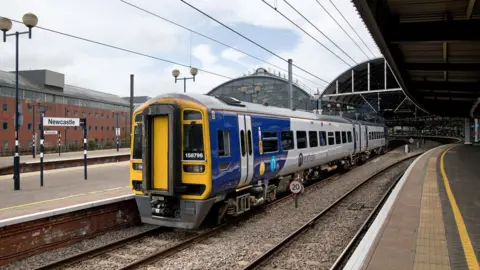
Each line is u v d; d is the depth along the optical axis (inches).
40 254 327.6
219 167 374.3
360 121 1083.3
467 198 432.8
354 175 854.5
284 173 547.5
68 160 831.7
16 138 514.0
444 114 1985.7
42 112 801.6
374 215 458.0
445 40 523.8
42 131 548.4
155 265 296.5
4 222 300.4
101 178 634.8
